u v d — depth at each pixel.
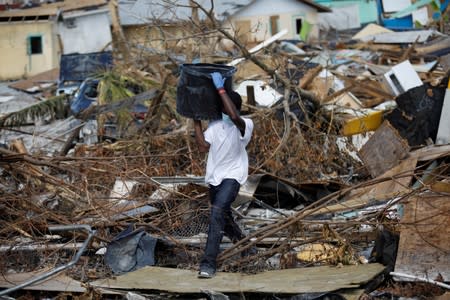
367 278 8.66
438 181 10.76
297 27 47.94
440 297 8.36
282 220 10.15
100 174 12.75
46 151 17.02
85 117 18.91
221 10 45.44
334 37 48.81
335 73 23.38
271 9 47.22
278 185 12.86
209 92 9.41
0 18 42.59
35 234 10.98
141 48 23.31
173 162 14.84
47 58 42.97
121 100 18.66
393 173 11.99
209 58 19.78
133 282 9.02
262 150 14.39
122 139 17.44
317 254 10.05
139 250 9.98
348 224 10.15
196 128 9.58
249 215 12.09
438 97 15.15
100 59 30.34
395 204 10.13
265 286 8.70
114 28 37.38
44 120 21.33
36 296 8.91
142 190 12.35
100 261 10.16
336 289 8.38
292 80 16.75
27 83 35.03
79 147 15.91
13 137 19.81
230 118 9.30
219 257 9.67
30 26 42.69
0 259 9.80
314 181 12.93
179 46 21.23
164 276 9.28
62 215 11.12
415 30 43.94
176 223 11.07
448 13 48.91
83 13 42.44
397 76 20.67
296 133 14.67
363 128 15.52
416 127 15.11
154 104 18.47
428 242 9.10
